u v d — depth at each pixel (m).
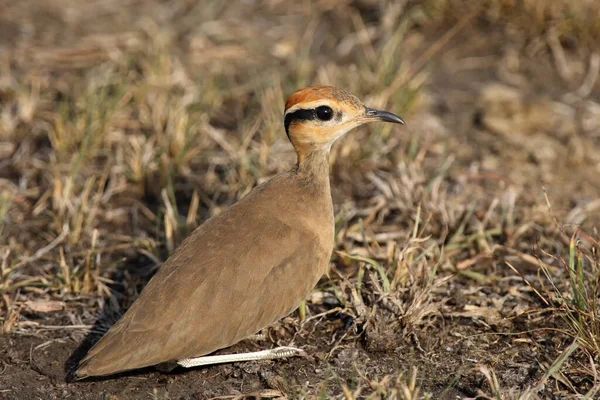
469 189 13.19
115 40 16.44
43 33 16.77
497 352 10.11
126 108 14.80
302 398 9.13
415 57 16.23
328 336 10.44
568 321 10.30
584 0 16.23
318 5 17.48
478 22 16.84
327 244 10.13
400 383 9.01
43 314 10.88
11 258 11.85
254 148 13.80
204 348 9.30
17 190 13.20
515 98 15.19
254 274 9.50
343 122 10.46
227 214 10.05
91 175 13.49
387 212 12.65
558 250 11.77
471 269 11.59
